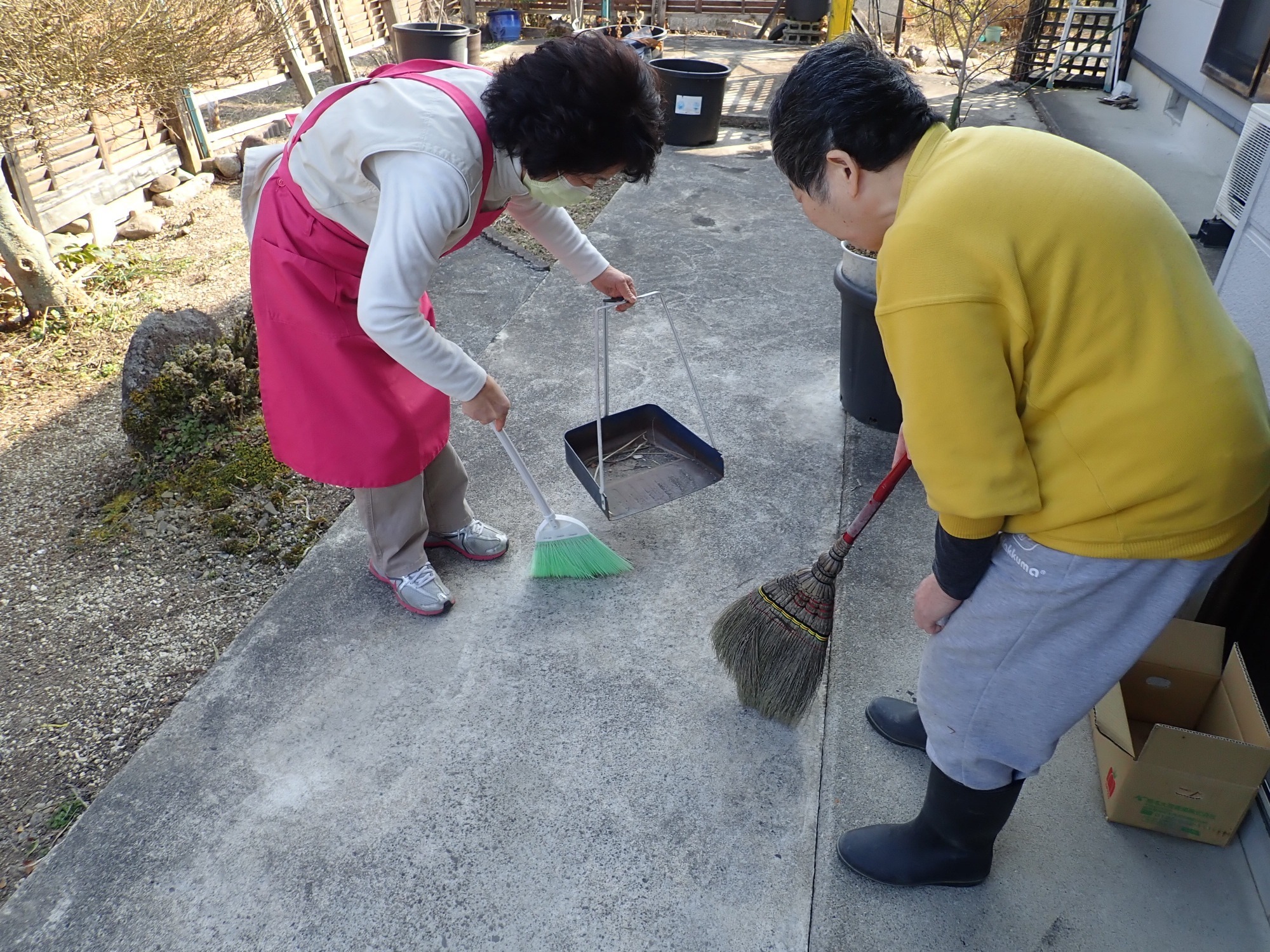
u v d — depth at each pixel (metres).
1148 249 0.99
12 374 3.60
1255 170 3.34
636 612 2.26
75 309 3.96
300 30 6.39
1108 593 1.14
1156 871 1.66
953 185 1.00
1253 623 1.91
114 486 2.92
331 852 1.72
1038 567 1.15
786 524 2.55
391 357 1.93
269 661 2.14
